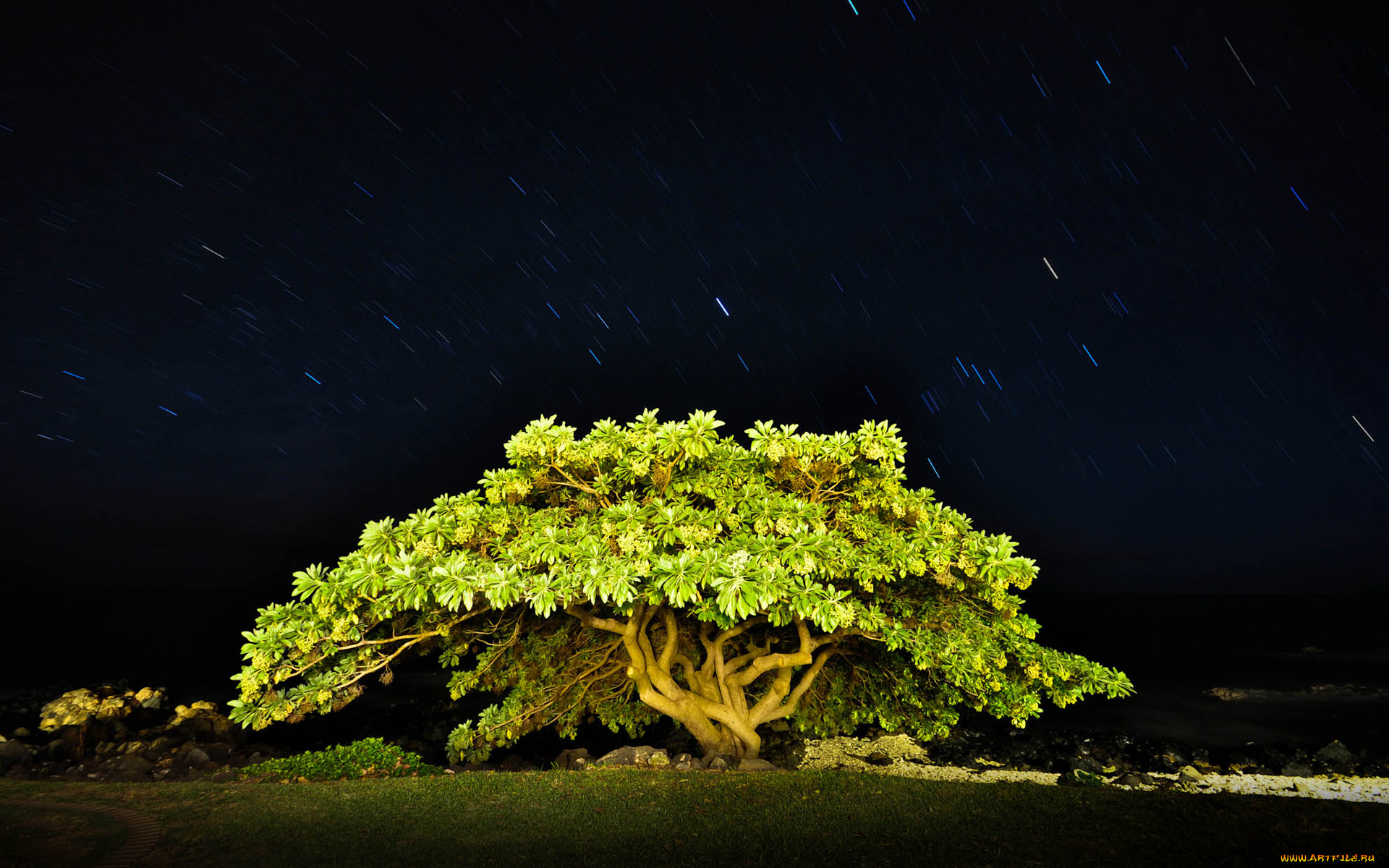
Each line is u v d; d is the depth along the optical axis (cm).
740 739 1253
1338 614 7281
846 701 1496
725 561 920
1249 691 2825
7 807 788
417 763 1105
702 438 1030
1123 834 714
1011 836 710
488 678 1384
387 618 1055
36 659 3578
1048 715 2380
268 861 645
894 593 1256
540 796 836
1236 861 649
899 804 808
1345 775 1642
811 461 1123
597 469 1096
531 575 975
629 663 1330
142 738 1794
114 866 631
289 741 1905
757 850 679
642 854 670
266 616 1047
